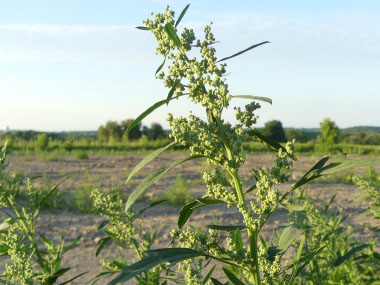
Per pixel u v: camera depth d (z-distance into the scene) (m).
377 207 4.09
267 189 1.68
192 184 13.77
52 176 15.55
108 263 3.09
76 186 12.94
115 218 2.85
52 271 2.94
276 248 1.94
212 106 1.59
